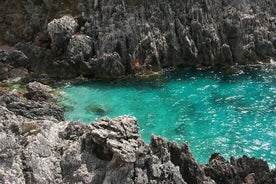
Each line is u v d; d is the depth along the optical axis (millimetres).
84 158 30219
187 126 50844
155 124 51406
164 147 34406
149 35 67562
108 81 64188
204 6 70250
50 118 46188
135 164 29781
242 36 68000
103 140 29938
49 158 30188
